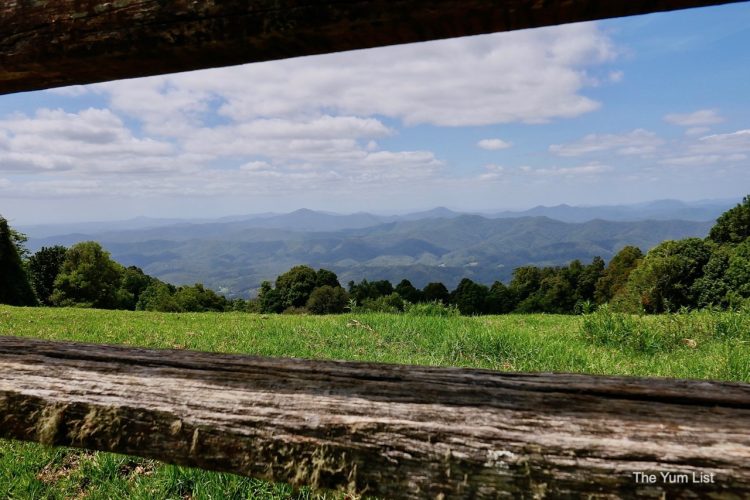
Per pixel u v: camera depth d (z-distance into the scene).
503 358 7.12
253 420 1.09
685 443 0.92
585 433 0.96
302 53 1.01
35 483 3.22
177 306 72.44
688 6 0.80
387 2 0.85
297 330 9.99
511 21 0.85
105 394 1.19
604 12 0.82
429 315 12.62
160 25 0.98
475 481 0.96
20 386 1.24
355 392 1.12
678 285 35.88
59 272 60.84
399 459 1.00
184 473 3.24
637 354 7.69
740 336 8.09
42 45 1.05
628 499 0.90
